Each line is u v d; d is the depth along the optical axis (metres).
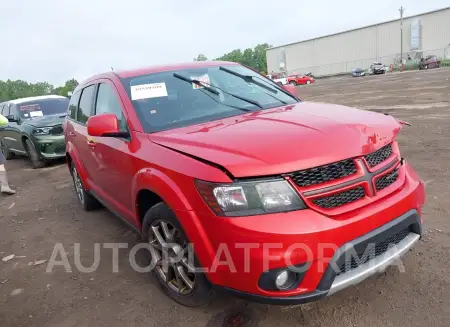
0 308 3.41
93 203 5.53
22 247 4.66
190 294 2.92
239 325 2.83
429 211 4.30
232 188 2.39
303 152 2.47
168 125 3.37
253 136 2.72
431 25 57.00
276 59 79.88
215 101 3.75
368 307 2.88
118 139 3.59
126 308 3.19
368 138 2.72
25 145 9.89
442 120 9.38
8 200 6.87
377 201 2.61
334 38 68.75
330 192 2.45
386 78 32.59
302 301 2.41
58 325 3.08
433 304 2.84
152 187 2.91
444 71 32.84
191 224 2.58
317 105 3.66
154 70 4.09
